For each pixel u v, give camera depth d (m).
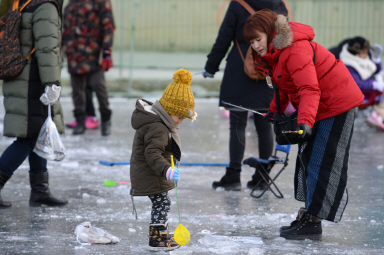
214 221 10.40
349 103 9.09
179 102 8.39
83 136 20.06
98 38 19.59
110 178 13.82
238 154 12.79
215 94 32.53
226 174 12.88
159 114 8.45
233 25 12.45
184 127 22.67
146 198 12.01
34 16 10.52
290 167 15.24
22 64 10.50
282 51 8.98
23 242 9.03
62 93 30.98
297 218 9.88
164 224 8.84
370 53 24.53
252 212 11.05
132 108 27.58
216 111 27.50
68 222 10.18
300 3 44.91
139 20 52.09
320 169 9.20
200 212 10.99
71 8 19.62
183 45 52.25
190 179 13.95
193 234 9.59
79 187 12.87
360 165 15.91
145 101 8.81
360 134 21.53
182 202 11.72
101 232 9.23
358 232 9.85
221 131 21.92
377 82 24.09
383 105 22.73
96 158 16.28
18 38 10.55
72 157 16.31
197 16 52.56
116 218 10.50
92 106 21.98
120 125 22.69
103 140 19.36
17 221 10.18
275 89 9.55
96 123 22.16
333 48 24.64
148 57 46.81
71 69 19.67
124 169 14.89
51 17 10.48
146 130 8.46
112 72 37.78
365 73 23.92
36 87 10.61
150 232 8.86
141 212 10.93
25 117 10.55
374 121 22.56
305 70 8.80
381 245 9.16
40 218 10.39
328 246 9.07
